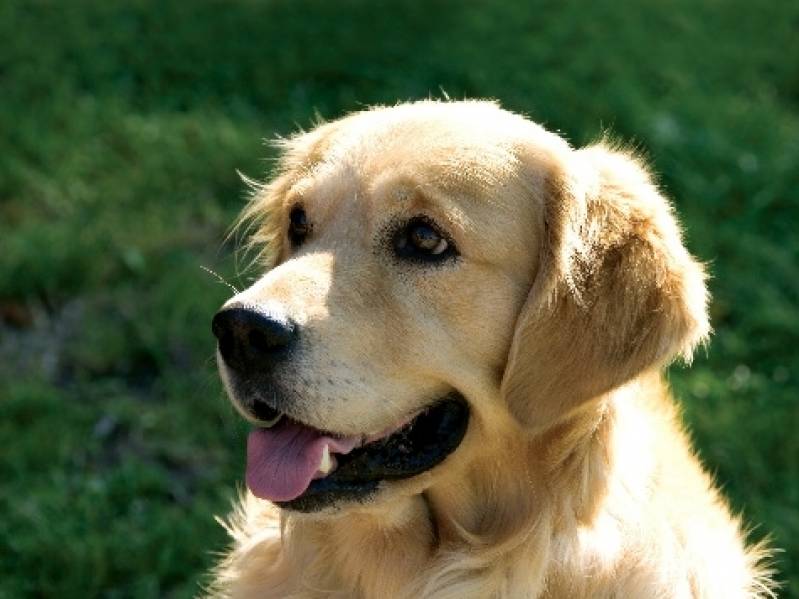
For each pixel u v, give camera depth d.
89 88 10.16
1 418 7.02
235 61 10.63
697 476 4.78
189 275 8.03
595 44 11.38
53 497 6.50
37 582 6.08
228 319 4.08
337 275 4.26
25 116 9.59
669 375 7.45
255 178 9.12
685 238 8.59
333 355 4.14
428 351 4.26
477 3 12.14
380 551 4.53
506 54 11.00
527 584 4.35
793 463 6.87
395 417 4.27
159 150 9.32
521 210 4.39
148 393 7.35
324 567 4.71
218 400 7.18
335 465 4.28
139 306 7.91
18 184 8.87
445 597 4.43
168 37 11.02
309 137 5.18
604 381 4.24
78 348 7.58
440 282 4.26
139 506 6.55
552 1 12.38
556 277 4.31
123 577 6.18
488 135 4.46
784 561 6.25
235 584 4.92
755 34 12.02
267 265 5.16
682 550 4.45
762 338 7.87
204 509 6.48
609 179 4.56
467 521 4.45
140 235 8.45
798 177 9.41
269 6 11.79
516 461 4.35
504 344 4.35
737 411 7.16
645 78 10.88
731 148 9.71
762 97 10.70
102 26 11.17
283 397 4.12
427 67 10.64
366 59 10.73
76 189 8.87
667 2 12.63
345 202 4.43
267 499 4.19
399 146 4.40
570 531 4.32
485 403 4.34
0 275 8.00
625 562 4.33
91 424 7.04
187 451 6.93
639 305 4.29
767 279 8.39
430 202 4.27
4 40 10.73
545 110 10.07
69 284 8.04
